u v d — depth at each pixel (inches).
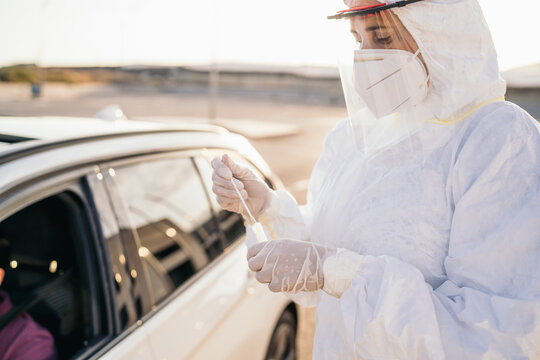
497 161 36.0
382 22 39.5
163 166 74.2
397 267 37.1
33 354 54.3
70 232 56.8
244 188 49.5
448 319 36.0
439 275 39.7
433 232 39.4
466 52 38.4
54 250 57.7
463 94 39.1
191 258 74.1
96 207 57.5
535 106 769.6
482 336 34.6
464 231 36.8
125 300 58.4
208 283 73.6
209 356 68.0
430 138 40.7
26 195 48.9
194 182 81.4
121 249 59.8
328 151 53.9
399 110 41.0
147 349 57.9
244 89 1943.9
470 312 35.2
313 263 38.6
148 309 61.6
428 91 40.6
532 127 37.5
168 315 63.2
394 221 40.2
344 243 43.3
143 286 61.9
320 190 51.5
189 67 2036.2
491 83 38.8
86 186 57.2
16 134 63.4
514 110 37.9
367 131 43.8
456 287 37.7
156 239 68.1
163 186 73.0
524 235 34.1
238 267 82.7
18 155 52.1
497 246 35.0
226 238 85.4
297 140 570.3
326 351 43.1
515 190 35.4
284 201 51.8
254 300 83.3
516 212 35.0
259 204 49.7
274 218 50.9
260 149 481.7
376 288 37.0
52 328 57.4
